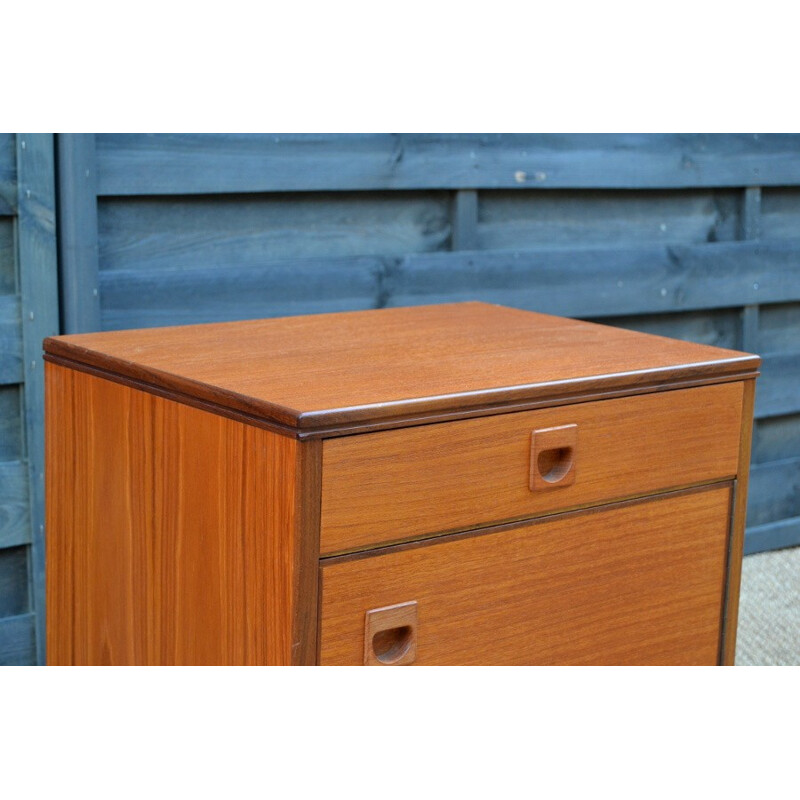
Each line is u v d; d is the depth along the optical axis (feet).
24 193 6.01
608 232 8.21
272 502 4.01
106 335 5.30
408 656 4.30
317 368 4.62
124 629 4.88
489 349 5.12
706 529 5.16
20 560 6.47
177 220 6.58
